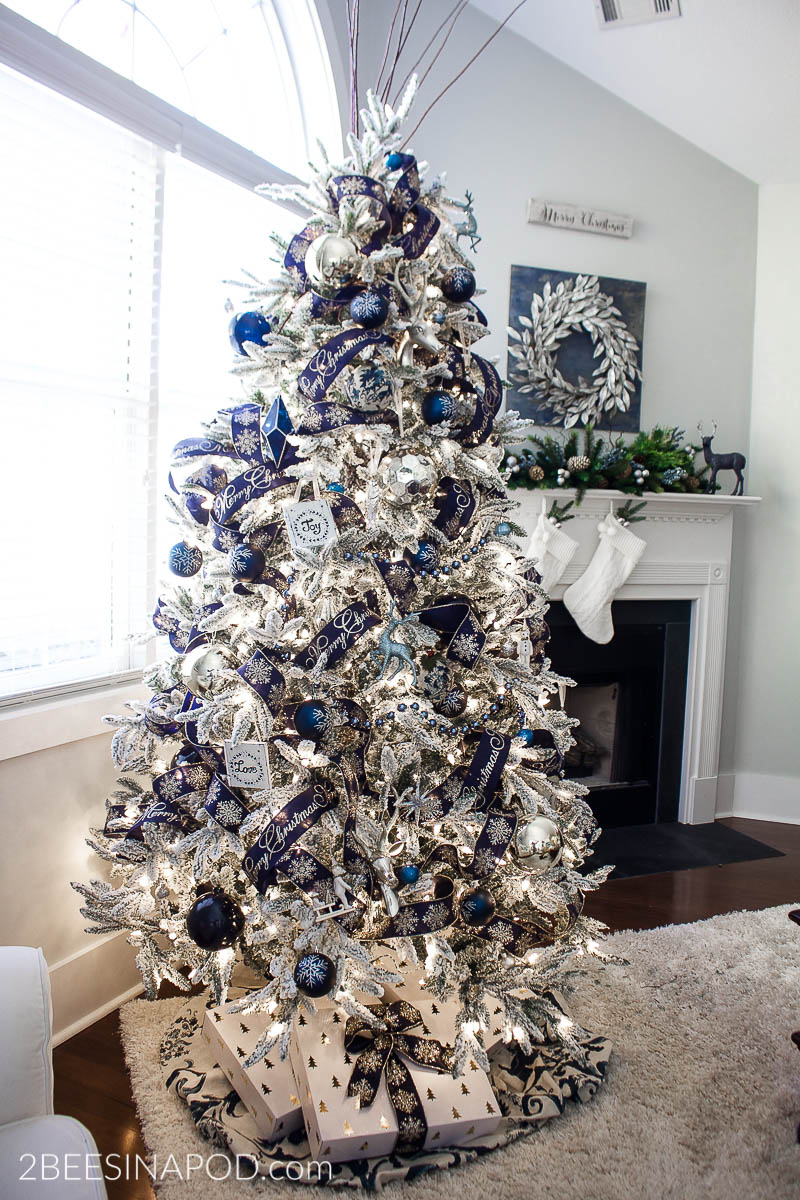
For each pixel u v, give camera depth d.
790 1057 1.80
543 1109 1.60
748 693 3.53
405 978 1.75
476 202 3.10
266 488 1.49
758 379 3.46
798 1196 1.42
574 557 3.18
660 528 3.28
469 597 1.61
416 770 1.50
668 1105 1.64
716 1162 1.50
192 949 1.55
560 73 3.16
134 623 2.18
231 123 2.58
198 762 1.58
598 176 3.23
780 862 3.03
